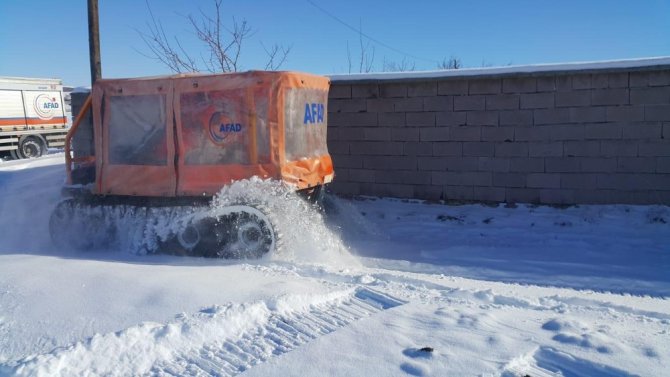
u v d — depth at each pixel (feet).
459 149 31.45
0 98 74.43
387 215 30.17
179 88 23.07
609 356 11.28
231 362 11.46
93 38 42.98
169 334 12.14
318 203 26.48
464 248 24.02
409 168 32.60
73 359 11.11
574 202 29.60
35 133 78.23
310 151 24.66
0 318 13.60
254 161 22.44
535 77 29.40
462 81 30.89
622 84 28.07
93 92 24.30
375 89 32.73
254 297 14.55
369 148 33.27
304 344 12.08
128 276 16.53
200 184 22.98
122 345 11.68
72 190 25.29
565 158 29.50
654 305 16.35
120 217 24.70
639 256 22.24
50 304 14.33
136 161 23.91
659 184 28.02
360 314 14.10
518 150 30.32
